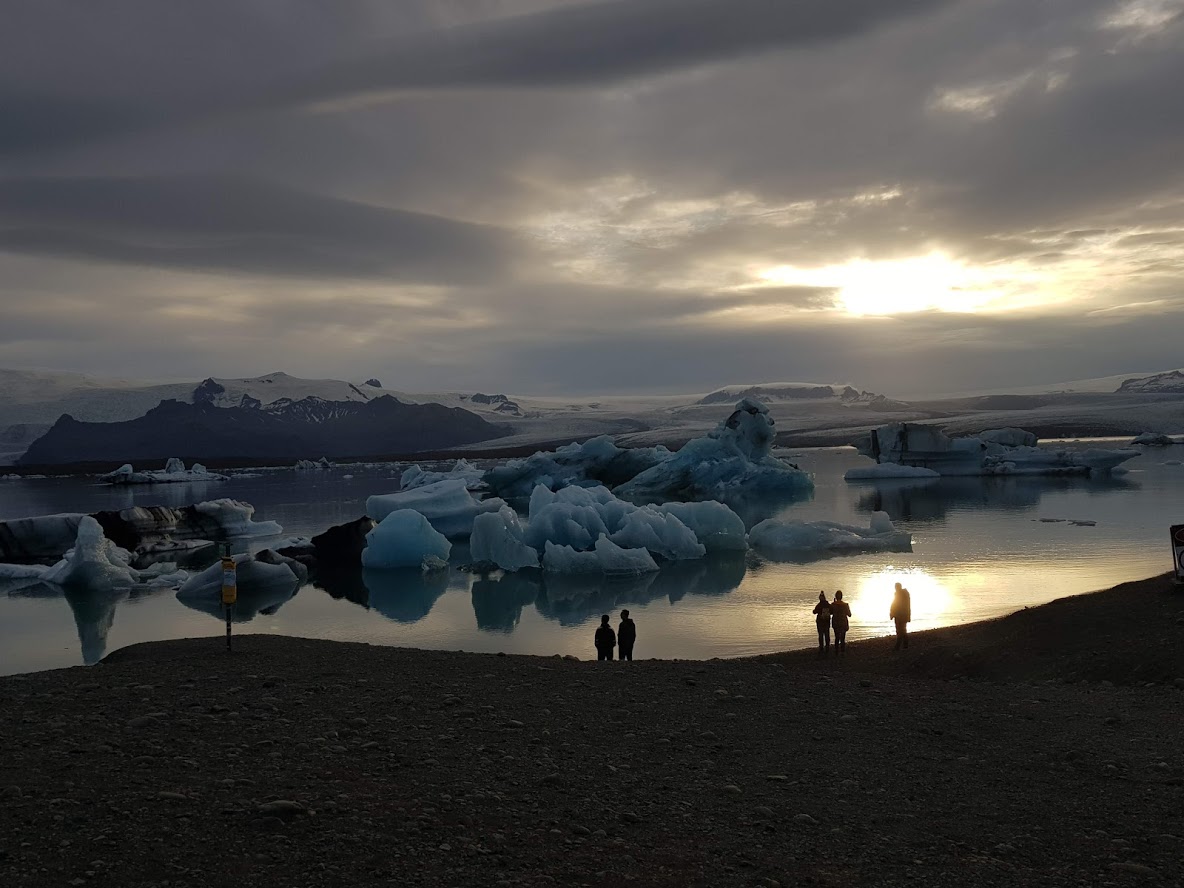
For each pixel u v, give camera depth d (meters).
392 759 8.44
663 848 6.59
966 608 26.84
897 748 9.59
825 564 37.22
